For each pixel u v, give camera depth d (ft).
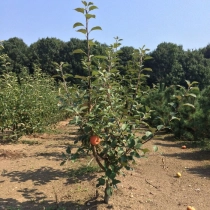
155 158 23.62
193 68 98.58
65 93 12.21
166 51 103.86
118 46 13.75
